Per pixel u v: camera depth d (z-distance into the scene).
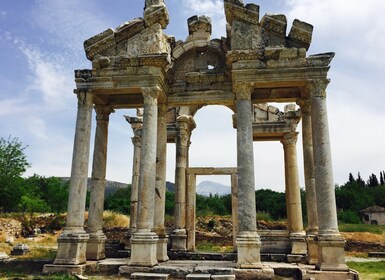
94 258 15.55
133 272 13.27
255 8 15.28
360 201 70.19
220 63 17.72
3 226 33.12
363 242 30.86
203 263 15.09
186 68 18.09
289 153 22.09
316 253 14.74
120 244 20.94
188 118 21.91
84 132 15.38
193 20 18.03
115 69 15.70
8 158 47.09
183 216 20.73
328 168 13.46
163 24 16.42
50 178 67.94
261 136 23.28
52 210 62.53
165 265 14.10
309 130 16.58
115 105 18.25
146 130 14.93
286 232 21.67
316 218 15.61
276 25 15.12
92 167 17.42
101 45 16.09
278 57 14.73
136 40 16.09
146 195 14.30
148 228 14.03
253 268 12.83
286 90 17.09
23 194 49.56
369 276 15.48
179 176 21.28
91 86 15.77
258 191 62.09
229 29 16.31
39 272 13.94
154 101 15.32
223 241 30.89
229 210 54.62
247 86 14.79
